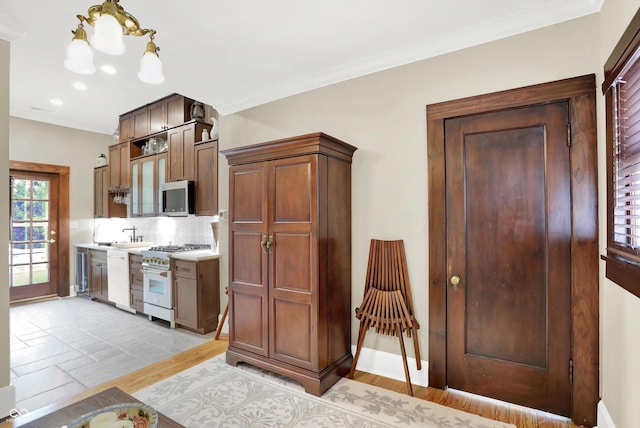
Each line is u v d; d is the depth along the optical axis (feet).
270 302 8.23
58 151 16.72
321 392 7.36
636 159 4.50
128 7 6.43
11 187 15.30
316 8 6.50
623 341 5.07
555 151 6.54
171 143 13.42
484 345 7.22
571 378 6.35
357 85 8.90
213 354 9.64
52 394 7.45
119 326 12.21
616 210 5.19
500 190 7.09
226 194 11.66
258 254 8.53
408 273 8.09
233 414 6.63
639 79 4.34
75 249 16.98
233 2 6.29
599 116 6.04
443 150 7.65
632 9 4.61
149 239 16.40
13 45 8.25
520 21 6.72
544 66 6.59
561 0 6.22
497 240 7.11
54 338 10.93
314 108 9.63
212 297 11.64
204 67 8.99
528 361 6.79
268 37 7.54
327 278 7.82
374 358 8.50
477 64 7.27
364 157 8.77
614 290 5.45
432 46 7.69
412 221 8.06
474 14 6.70
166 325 12.35
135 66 9.32
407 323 7.73
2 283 6.88
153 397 7.25
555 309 6.53
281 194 8.11
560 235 6.49
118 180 16.14
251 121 10.98
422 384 7.80
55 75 10.34
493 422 6.35
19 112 14.74
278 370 8.01
